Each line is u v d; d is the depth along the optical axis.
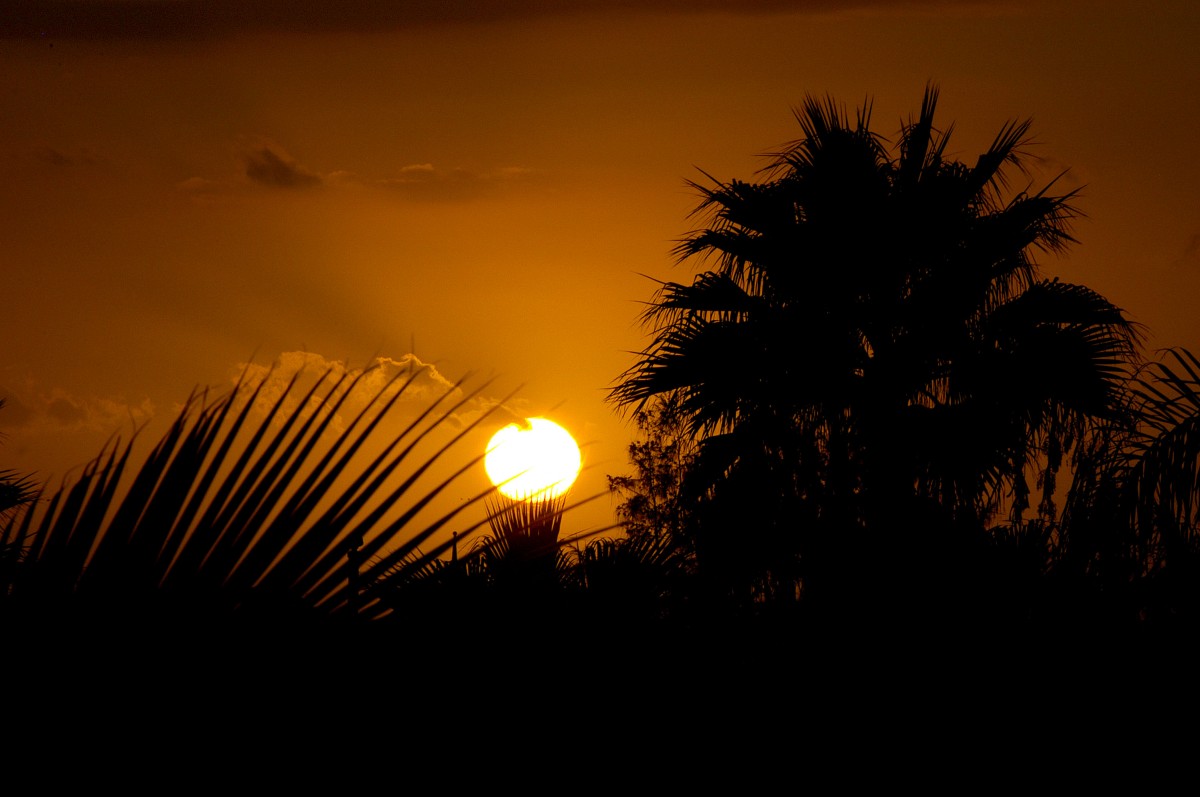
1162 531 4.44
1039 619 5.89
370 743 1.09
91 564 0.94
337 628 0.98
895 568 7.61
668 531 5.52
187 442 0.97
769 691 6.46
